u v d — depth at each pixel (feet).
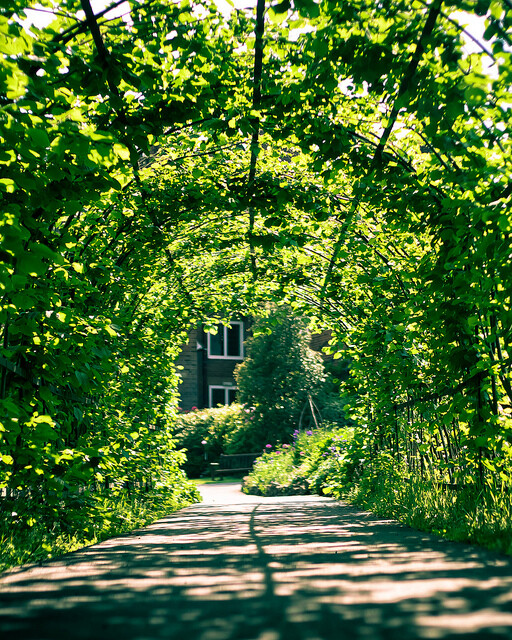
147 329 33.40
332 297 31.65
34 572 12.59
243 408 76.69
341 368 79.87
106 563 13.73
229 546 16.42
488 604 8.00
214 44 17.54
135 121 17.56
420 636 6.59
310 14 14.21
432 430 20.29
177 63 17.20
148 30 15.81
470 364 17.72
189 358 88.53
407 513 21.52
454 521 17.15
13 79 12.14
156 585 10.56
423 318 19.38
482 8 13.43
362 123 19.77
